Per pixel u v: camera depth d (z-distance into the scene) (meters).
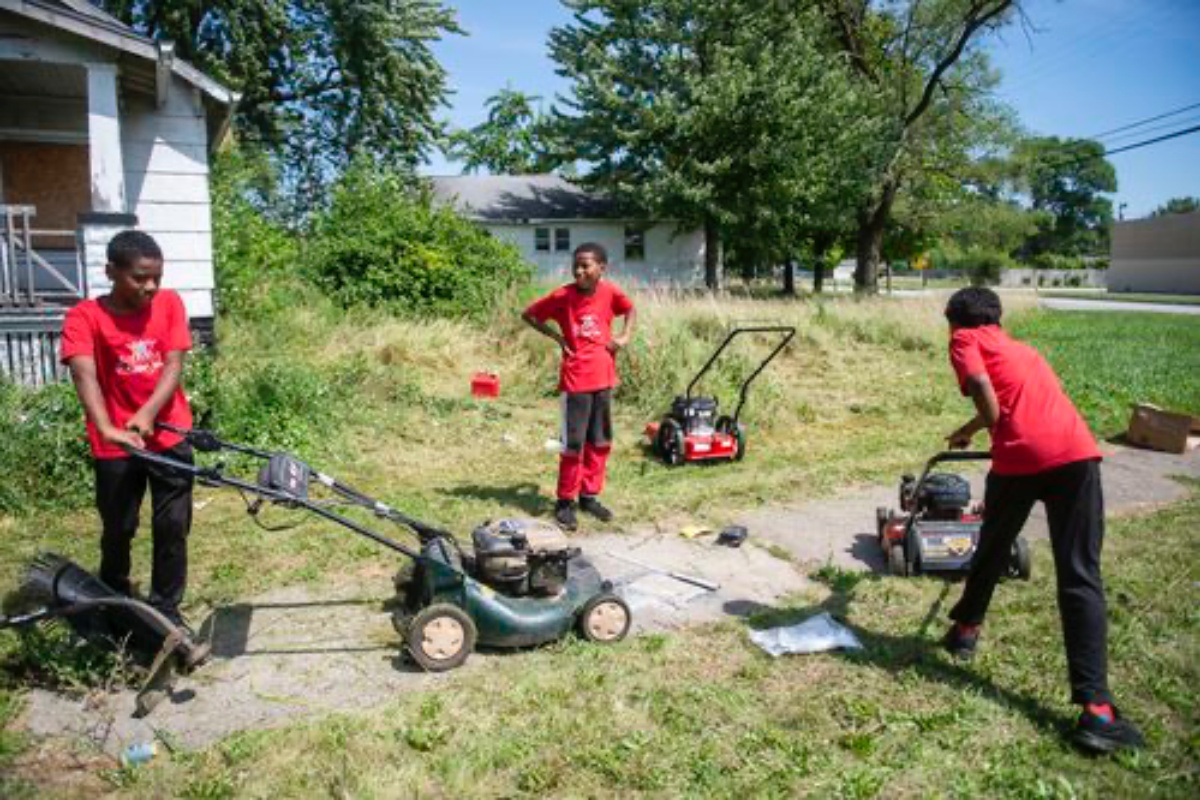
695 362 11.11
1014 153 34.00
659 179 29.16
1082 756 3.45
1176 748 3.49
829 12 30.94
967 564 5.27
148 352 3.90
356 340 12.46
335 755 3.35
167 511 4.00
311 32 27.73
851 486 7.64
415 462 8.08
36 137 12.59
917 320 16.45
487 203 35.22
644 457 8.68
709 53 29.48
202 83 11.28
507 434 9.19
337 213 16.05
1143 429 9.33
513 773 3.27
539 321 6.31
